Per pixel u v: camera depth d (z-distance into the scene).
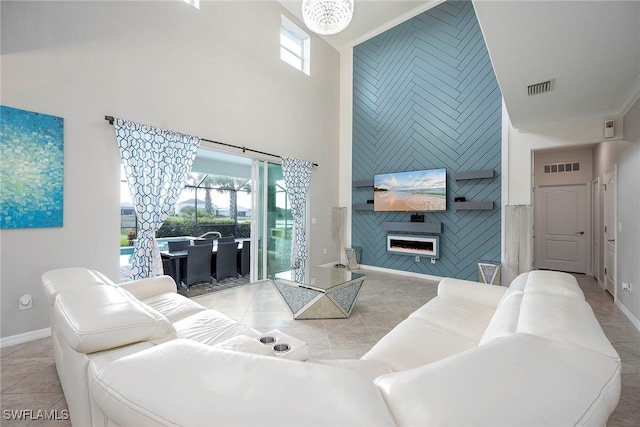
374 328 2.95
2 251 2.50
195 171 6.76
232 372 0.53
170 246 4.70
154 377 0.54
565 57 2.36
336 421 0.44
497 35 2.08
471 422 0.45
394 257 5.71
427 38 5.33
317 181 5.97
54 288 1.56
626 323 3.08
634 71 2.58
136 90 3.34
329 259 6.26
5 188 2.49
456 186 4.99
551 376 0.58
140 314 1.13
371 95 6.11
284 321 3.12
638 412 1.73
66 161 2.82
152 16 3.50
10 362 2.25
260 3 4.86
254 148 4.70
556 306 1.14
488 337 1.15
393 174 5.58
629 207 3.26
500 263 4.52
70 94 2.85
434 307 2.26
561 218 5.70
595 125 3.79
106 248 3.07
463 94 4.94
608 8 1.78
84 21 2.95
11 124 2.51
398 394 0.53
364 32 6.04
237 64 4.46
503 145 4.52
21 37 2.58
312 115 5.84
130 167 3.22
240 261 5.24
